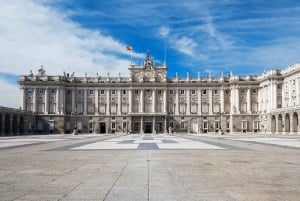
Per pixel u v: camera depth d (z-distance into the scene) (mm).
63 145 45031
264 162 23719
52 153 31547
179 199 12656
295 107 105750
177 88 144250
